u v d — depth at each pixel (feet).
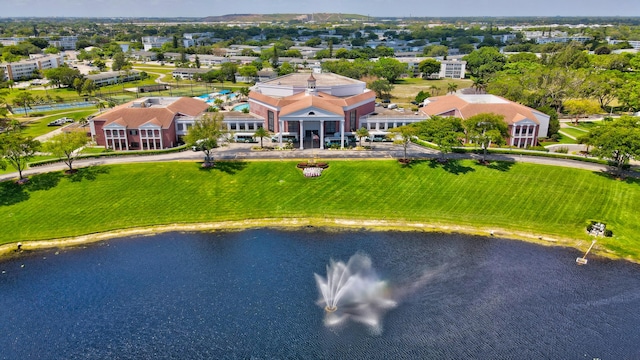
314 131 464.65
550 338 201.87
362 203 332.19
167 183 354.95
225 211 323.57
